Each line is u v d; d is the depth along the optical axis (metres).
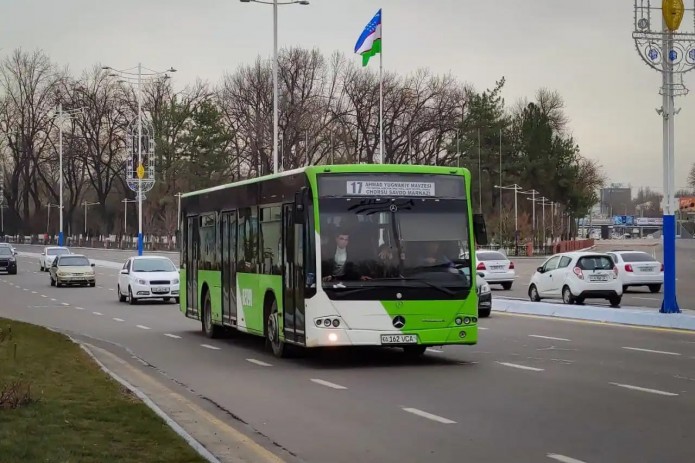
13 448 8.38
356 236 15.77
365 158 100.88
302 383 14.43
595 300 34.75
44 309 33.38
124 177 107.31
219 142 98.06
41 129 104.81
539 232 106.19
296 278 16.31
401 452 9.27
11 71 103.88
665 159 23.56
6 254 64.75
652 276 38.84
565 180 115.94
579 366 15.91
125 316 30.09
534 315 28.66
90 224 131.62
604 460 8.70
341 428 10.63
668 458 8.73
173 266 37.56
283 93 95.38
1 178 109.81
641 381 13.97
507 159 110.31
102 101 103.94
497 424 10.62
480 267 42.81
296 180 16.42
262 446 9.69
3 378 13.34
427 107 101.06
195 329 25.23
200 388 14.14
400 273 15.80
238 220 19.98
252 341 21.62
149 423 10.13
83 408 10.98
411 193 16.09
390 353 18.41
